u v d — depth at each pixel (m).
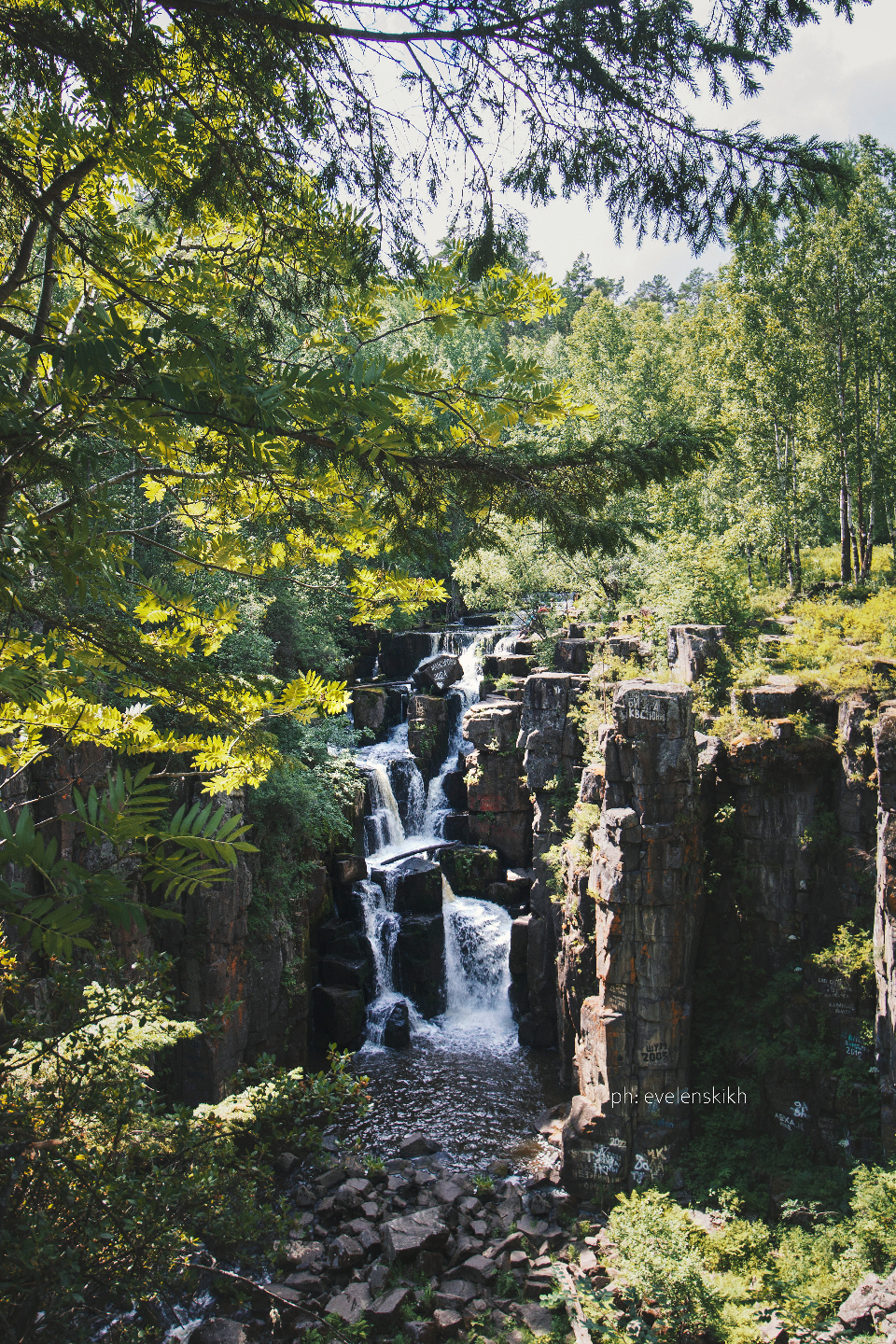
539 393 4.40
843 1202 17.14
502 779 29.86
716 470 40.28
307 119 4.37
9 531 3.76
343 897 28.27
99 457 3.62
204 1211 7.01
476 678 37.00
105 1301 5.92
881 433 35.19
